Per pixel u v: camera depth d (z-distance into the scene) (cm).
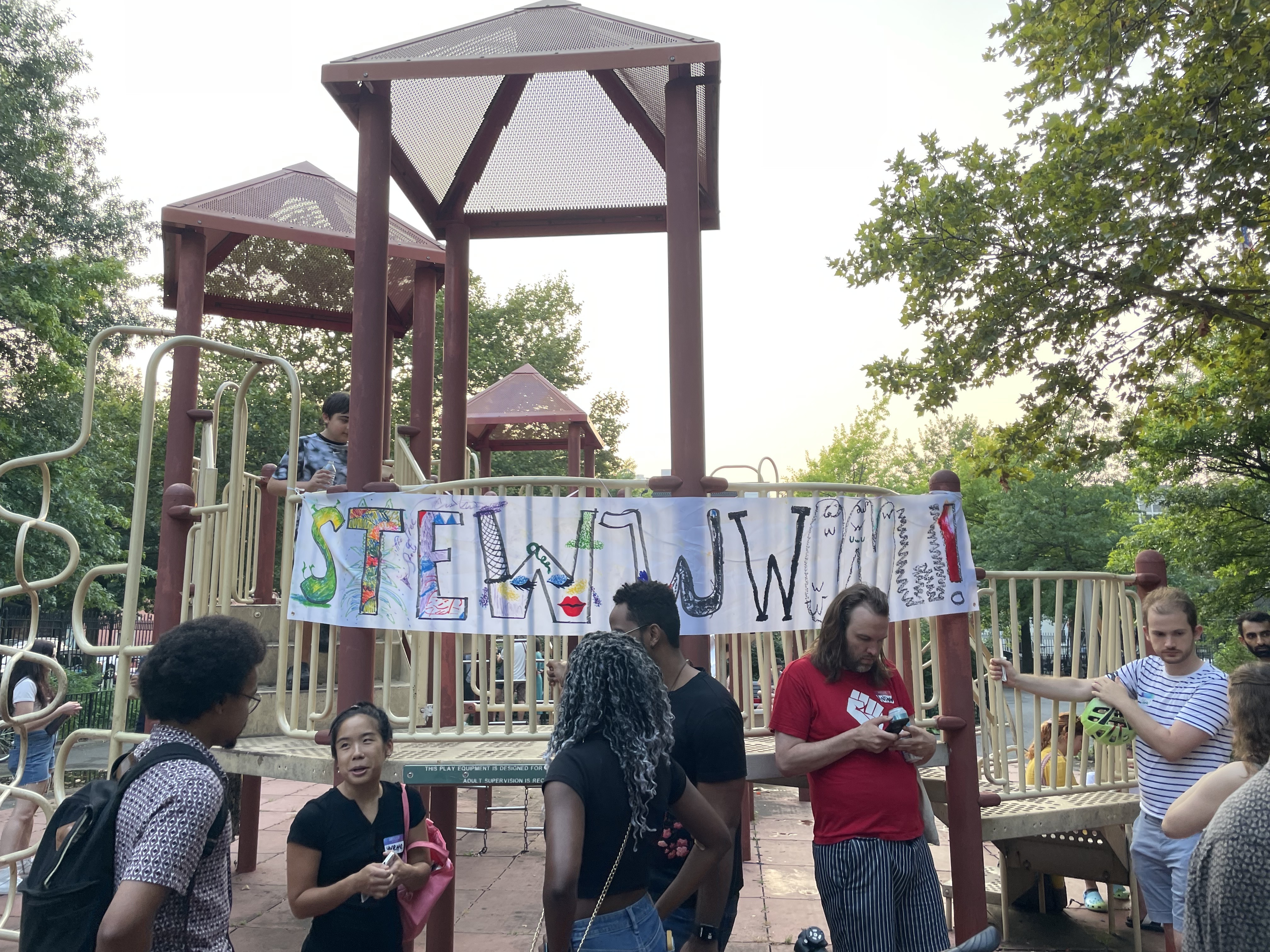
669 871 297
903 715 313
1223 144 783
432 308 755
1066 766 464
